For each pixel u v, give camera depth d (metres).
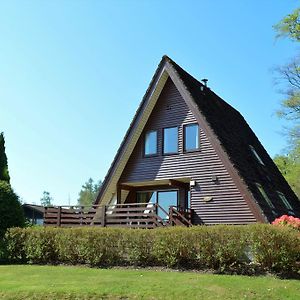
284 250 13.02
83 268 15.05
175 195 22.58
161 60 21.84
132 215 20.00
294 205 25.34
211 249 13.95
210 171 19.97
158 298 10.23
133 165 22.61
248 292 10.66
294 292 10.69
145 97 22.08
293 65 28.56
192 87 22.59
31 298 10.52
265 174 23.70
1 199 18.95
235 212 18.89
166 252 14.67
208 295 10.40
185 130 21.31
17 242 17.48
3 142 24.27
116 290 10.84
